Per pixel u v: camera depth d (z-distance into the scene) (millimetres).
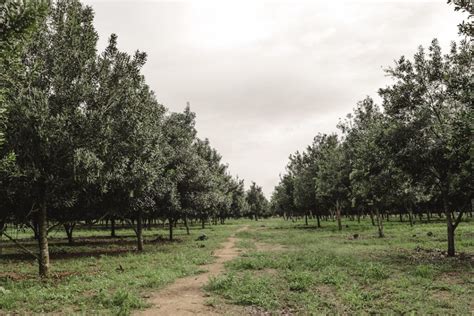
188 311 10328
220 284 13031
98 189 20625
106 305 10750
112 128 17062
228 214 91312
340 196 42656
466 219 57938
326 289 12570
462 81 15555
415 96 19453
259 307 10656
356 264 16766
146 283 13633
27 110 13594
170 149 31719
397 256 19547
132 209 25906
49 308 10430
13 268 18672
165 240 36438
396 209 64250
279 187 73875
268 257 20359
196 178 35469
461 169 17859
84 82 15820
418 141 18703
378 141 20359
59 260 21359
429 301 10531
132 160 20656
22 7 6754
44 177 15227
